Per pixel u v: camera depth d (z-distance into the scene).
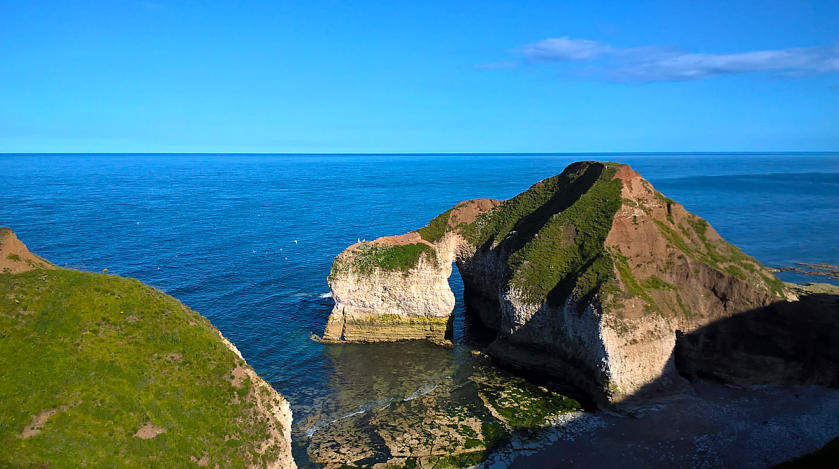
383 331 50.84
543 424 35.84
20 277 26.17
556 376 42.69
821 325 39.16
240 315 54.47
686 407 37.06
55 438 20.33
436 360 46.53
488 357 46.91
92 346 24.53
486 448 33.25
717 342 40.81
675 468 31.06
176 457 22.53
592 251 44.06
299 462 31.88
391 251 50.91
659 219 47.59
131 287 28.61
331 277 50.16
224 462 23.91
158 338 26.67
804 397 37.56
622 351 37.94
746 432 34.09
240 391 26.88
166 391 24.70
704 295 42.06
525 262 46.56
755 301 40.72
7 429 19.86
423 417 36.91
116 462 20.89
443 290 50.66
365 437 34.53
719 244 46.50
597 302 39.22
